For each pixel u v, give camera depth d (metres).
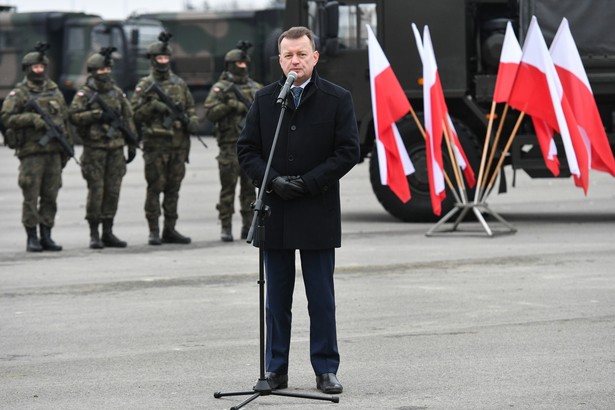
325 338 11.49
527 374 12.10
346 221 28.02
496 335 14.13
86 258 21.78
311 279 11.46
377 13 27.73
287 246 11.30
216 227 27.05
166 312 16.03
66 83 69.69
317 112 11.27
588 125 23.72
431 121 23.84
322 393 11.42
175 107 23.25
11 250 23.23
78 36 70.00
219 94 23.53
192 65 71.25
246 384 11.84
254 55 69.88
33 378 12.26
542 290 17.41
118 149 23.20
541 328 14.52
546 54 23.47
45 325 15.20
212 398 11.30
